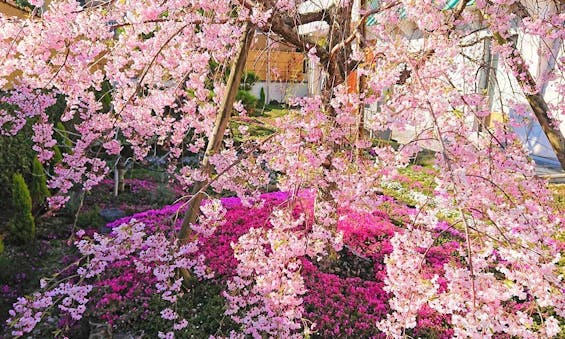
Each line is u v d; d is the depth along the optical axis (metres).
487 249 2.92
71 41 3.51
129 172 9.17
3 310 4.79
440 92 3.15
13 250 6.07
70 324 4.46
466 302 2.71
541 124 4.11
